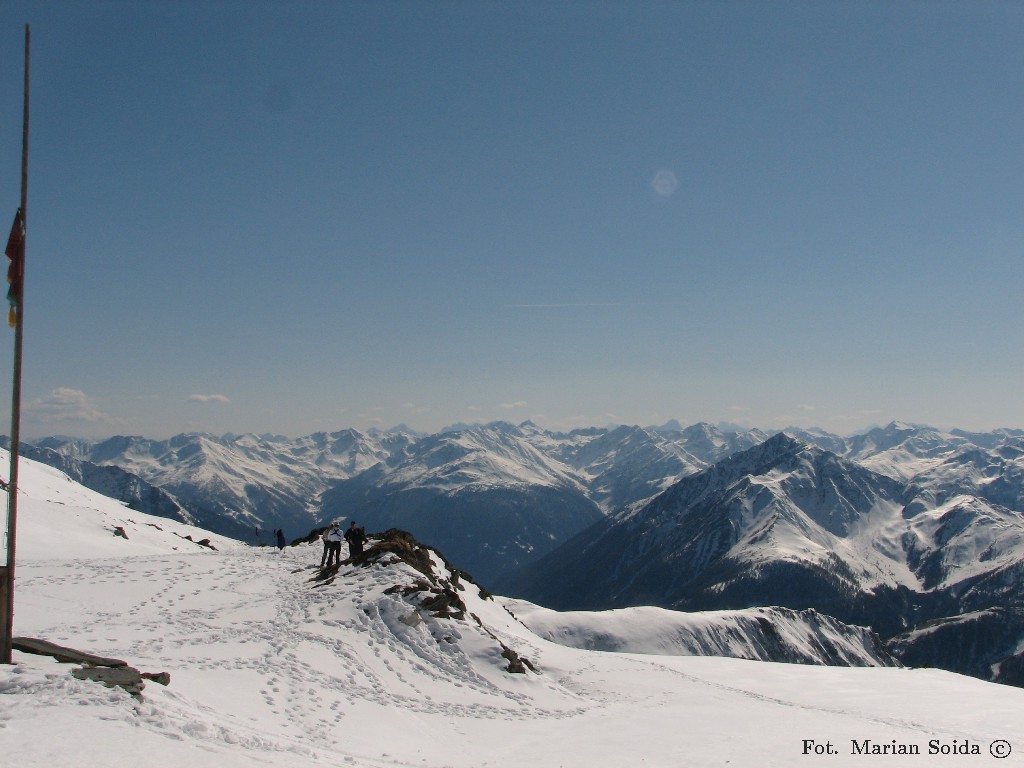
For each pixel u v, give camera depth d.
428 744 25.88
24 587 40.81
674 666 62.06
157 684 20.84
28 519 68.81
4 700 16.25
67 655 19.88
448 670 35.53
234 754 16.41
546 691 36.97
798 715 39.59
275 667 28.53
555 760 26.48
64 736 14.76
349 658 32.44
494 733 29.33
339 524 49.81
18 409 19.45
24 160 19.30
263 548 69.31
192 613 37.09
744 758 28.56
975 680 66.69
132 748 14.94
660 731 32.34
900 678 64.00
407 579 41.81
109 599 39.53
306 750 19.38
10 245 19.19
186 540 92.44
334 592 41.50
